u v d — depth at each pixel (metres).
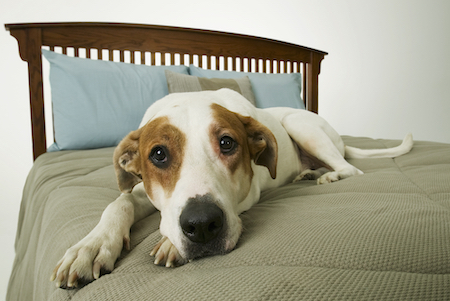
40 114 3.02
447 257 0.69
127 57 4.06
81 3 3.82
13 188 3.56
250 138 1.38
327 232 0.82
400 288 0.58
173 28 3.48
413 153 2.27
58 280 0.79
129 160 1.31
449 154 1.99
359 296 0.56
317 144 2.04
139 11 4.12
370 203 1.11
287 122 2.19
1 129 3.51
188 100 1.31
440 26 5.44
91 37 3.20
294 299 0.56
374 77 5.38
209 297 0.60
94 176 1.79
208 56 3.73
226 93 1.71
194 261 0.89
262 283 0.61
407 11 5.35
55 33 3.06
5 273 2.85
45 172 2.00
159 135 1.10
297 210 1.12
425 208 0.98
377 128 5.51
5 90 3.51
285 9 4.90
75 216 1.23
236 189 1.14
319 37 5.11
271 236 0.88
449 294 0.57
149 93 2.87
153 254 0.93
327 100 5.27
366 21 5.25
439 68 5.52
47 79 3.62
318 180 1.81
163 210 1.06
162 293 0.67
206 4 4.48
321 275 0.63
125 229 1.06
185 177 1.00
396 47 5.39
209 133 1.11
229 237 0.91
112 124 2.71
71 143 2.64
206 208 0.87
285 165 2.04
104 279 0.81
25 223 2.01
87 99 2.68
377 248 0.72
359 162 2.21
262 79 3.47
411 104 5.55
